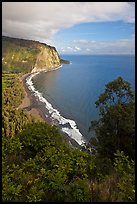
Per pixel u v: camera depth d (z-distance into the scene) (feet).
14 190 20.39
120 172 27.14
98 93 375.25
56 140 34.83
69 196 20.24
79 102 320.29
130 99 43.83
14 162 28.55
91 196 20.49
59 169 25.05
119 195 20.90
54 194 20.80
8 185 20.89
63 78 596.70
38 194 20.43
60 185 21.20
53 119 244.22
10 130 158.51
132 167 28.12
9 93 325.83
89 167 28.66
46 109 287.28
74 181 23.66
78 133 200.44
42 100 340.18
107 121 44.24
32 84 502.79
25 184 22.59
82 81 529.04
